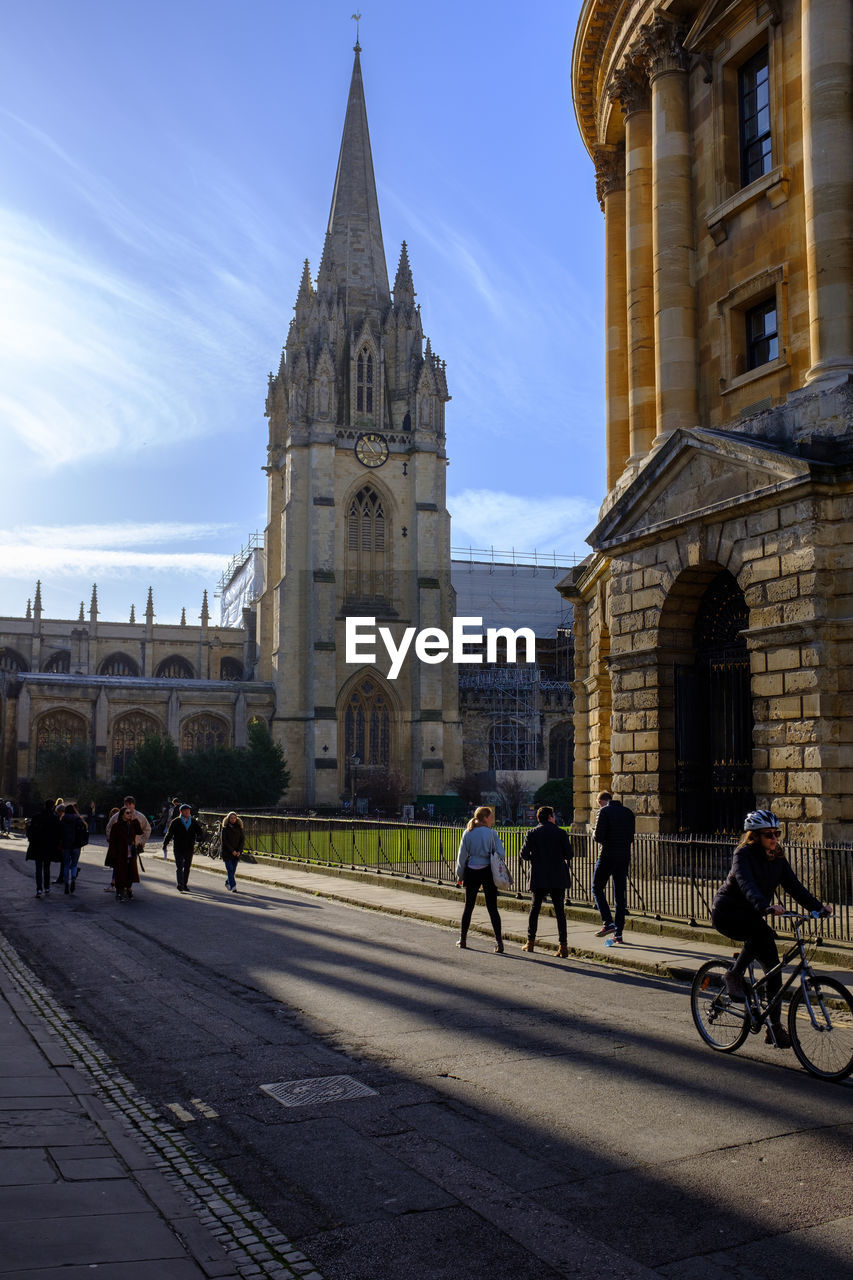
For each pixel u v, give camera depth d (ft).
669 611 78.54
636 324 91.81
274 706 325.01
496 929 58.18
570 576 111.65
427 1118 28.94
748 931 35.55
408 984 48.11
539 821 58.13
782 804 65.87
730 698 76.54
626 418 104.73
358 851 113.29
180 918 75.20
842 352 68.59
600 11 98.84
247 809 278.05
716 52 83.35
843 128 69.41
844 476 64.18
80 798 265.13
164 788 268.41
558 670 391.24
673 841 67.82
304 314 372.58
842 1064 31.96
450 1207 23.12
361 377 354.54
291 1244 21.22
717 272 82.64
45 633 379.55
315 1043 37.35
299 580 332.39
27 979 50.90
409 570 346.13
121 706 311.88
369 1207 23.13
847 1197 23.48
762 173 80.23
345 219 367.45
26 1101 29.01
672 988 47.26
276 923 71.87
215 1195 23.63
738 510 70.44
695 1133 27.63
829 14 69.87
